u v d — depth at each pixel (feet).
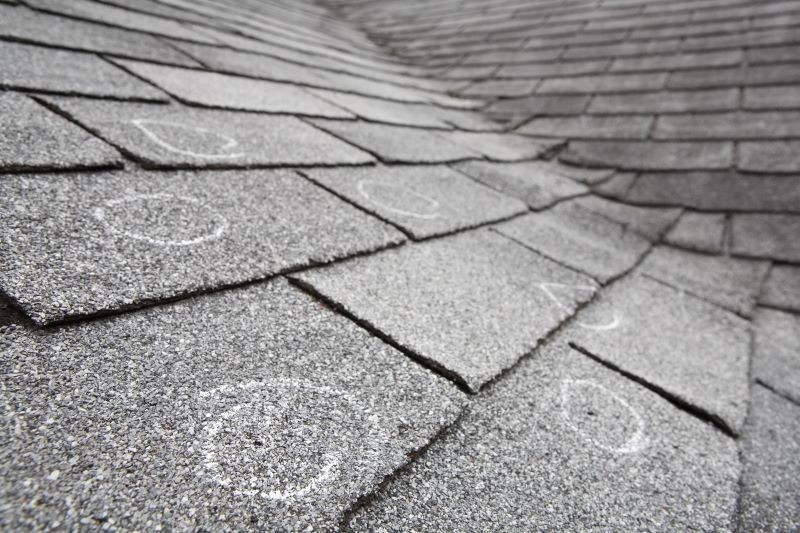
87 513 2.21
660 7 17.65
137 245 3.91
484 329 4.79
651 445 4.24
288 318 3.91
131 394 2.84
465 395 3.86
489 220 7.65
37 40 6.60
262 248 4.52
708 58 14.02
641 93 13.76
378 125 9.95
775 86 12.28
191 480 2.52
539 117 14.24
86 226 3.88
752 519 3.92
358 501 2.76
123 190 4.51
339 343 3.87
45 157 4.35
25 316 2.99
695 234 9.54
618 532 3.30
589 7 19.56
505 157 11.51
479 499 3.15
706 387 5.33
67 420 2.56
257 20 15.10
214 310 3.69
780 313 7.70
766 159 10.59
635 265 8.21
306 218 5.39
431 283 5.23
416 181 8.00
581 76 15.43
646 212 10.39
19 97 5.12
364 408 3.37
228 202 5.05
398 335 4.17
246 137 6.61
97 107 5.65
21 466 2.29
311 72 11.69
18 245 3.42
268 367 3.40
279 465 2.77
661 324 6.49
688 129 12.09
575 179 11.59
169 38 9.20
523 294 5.82
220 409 2.97
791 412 5.51
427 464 3.24
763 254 8.87
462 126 12.82
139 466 2.49
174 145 5.56
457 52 19.79
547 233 8.13
